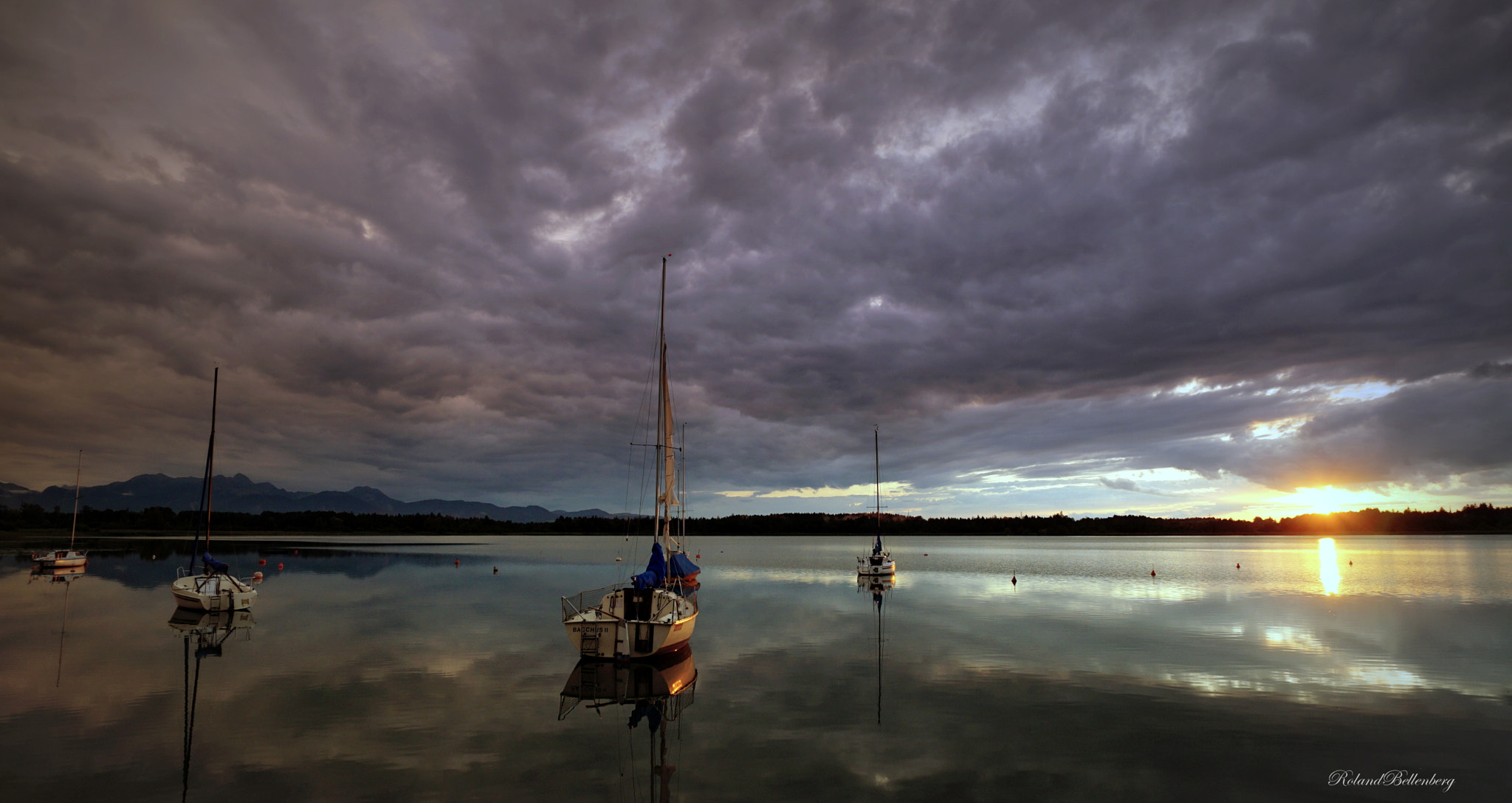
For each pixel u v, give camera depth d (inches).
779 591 2140.7
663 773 620.7
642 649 989.2
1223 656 1096.8
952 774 617.6
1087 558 4288.9
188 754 655.1
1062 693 881.5
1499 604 1792.6
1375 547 6200.8
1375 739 706.8
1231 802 564.4
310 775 607.5
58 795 560.7
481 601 1776.6
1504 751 671.1
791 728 744.3
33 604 1640.0
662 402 1409.9
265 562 3132.4
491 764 638.5
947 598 1936.5
